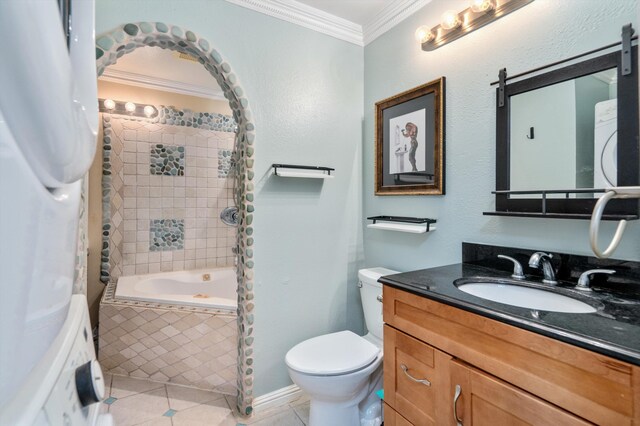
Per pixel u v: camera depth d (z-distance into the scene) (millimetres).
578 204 1177
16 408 333
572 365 759
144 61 2543
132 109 2791
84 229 1248
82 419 483
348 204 2199
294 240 1973
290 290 1960
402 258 1961
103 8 1415
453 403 1022
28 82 226
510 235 1414
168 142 2971
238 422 1762
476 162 1546
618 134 1072
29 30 219
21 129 235
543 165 1277
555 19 1256
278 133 1900
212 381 2107
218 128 3195
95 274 2711
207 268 3129
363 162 2260
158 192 2932
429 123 1756
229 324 2125
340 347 1671
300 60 1976
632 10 1062
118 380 2170
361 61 2234
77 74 416
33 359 312
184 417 1806
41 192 275
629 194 796
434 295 1087
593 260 1149
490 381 917
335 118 2125
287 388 1944
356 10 1996
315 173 1952
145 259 2883
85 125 375
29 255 267
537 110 1299
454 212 1649
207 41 1645
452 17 1572
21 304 265
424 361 1128
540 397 815
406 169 1896
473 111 1556
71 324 557
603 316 873
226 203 3230
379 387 1730
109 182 2746
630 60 1045
